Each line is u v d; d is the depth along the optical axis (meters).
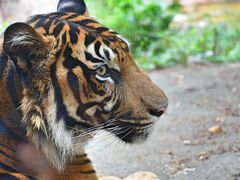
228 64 21.67
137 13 24.58
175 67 21.64
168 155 12.77
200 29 26.59
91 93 7.53
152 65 21.89
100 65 7.52
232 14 30.88
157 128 14.74
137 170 12.01
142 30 23.94
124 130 7.82
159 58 22.55
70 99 7.43
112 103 7.66
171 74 20.53
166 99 7.81
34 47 7.24
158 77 20.16
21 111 7.46
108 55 7.54
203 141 13.40
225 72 20.20
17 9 24.55
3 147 7.53
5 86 7.49
